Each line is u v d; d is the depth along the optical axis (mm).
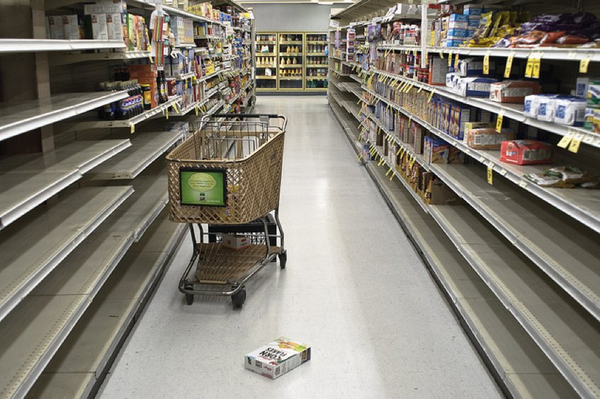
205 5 7613
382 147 7215
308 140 10516
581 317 2492
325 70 20469
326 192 6578
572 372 2057
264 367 2818
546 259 2426
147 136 4992
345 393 2693
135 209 3955
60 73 4059
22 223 2797
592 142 1989
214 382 2783
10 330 2322
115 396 2672
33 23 3129
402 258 4477
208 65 7820
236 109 11742
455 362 2971
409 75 5273
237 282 3617
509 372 2602
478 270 3070
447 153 4227
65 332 2344
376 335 3254
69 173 2691
